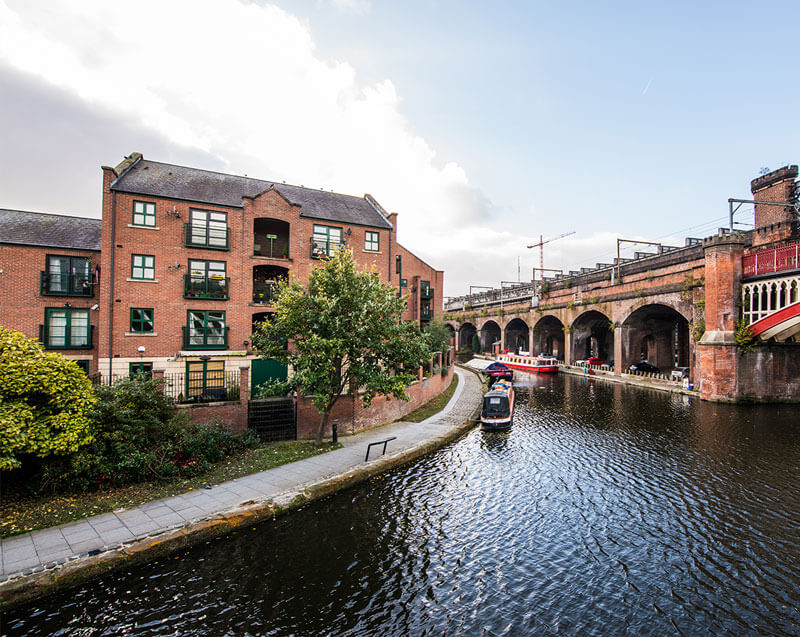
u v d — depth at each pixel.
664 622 7.01
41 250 18.28
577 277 43.59
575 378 38.28
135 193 18.03
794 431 18.34
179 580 7.70
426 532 9.83
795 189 27.75
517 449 16.19
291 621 6.84
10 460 8.52
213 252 19.31
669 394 28.36
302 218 21.92
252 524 9.48
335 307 13.52
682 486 12.56
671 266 31.52
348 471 12.38
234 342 19.53
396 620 6.93
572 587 7.92
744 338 23.97
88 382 11.05
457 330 72.31
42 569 7.13
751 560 8.83
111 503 9.76
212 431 12.97
